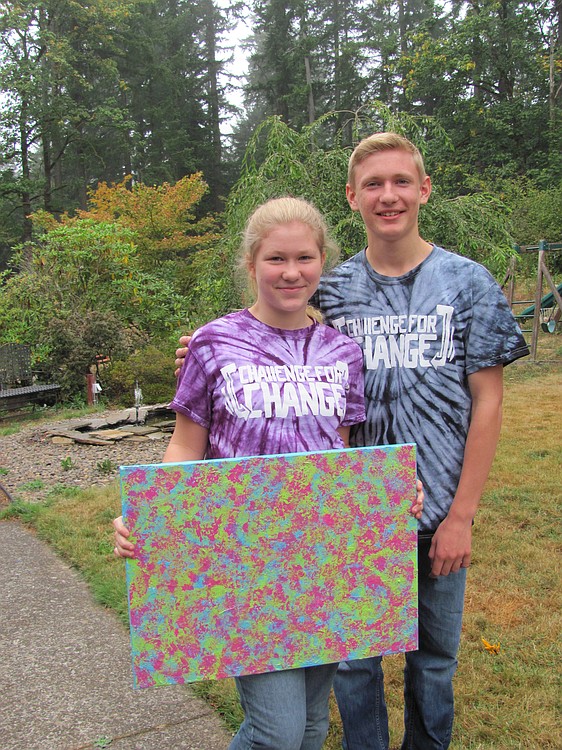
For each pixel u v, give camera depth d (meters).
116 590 3.42
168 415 8.42
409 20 39.69
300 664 1.47
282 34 36.50
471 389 1.73
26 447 7.08
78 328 10.32
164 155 36.56
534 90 27.86
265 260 1.56
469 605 3.09
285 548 1.44
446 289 1.70
